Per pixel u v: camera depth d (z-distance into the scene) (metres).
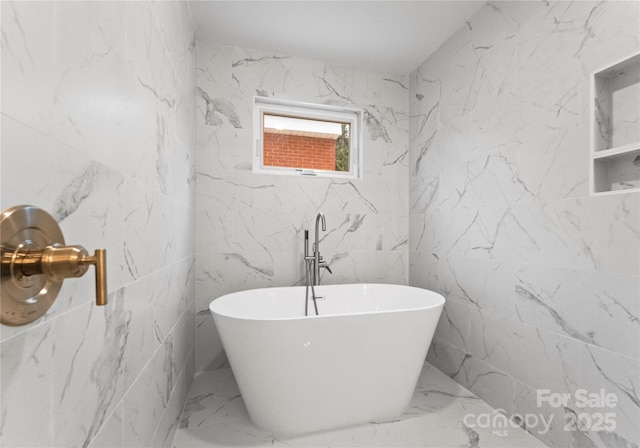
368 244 2.57
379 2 1.86
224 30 2.13
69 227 0.59
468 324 1.98
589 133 1.29
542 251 1.49
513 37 1.66
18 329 0.44
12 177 0.43
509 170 1.69
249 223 2.32
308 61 2.47
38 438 0.49
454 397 1.88
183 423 1.62
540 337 1.50
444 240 2.21
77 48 0.62
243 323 1.44
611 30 1.21
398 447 1.45
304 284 2.42
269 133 2.52
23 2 0.46
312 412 1.53
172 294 1.44
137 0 0.96
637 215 1.13
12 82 0.44
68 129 0.59
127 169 0.89
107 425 0.76
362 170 2.58
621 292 1.18
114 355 0.80
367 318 1.54
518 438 1.51
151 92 1.11
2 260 0.39
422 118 2.48
